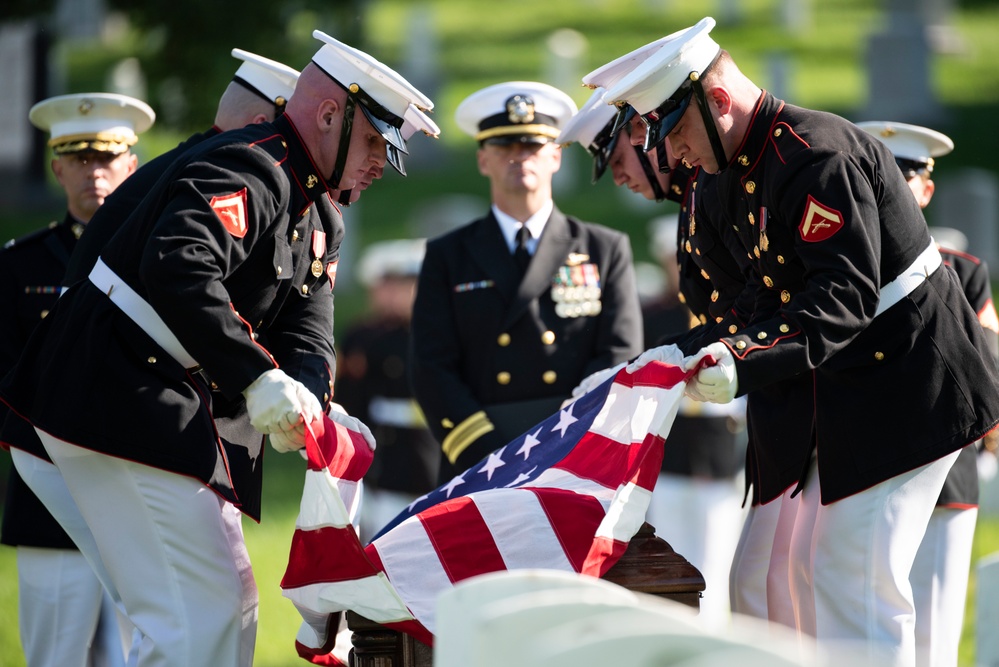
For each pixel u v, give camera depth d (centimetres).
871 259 1162
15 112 4944
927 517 1254
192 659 1193
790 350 1133
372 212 5809
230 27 3316
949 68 7331
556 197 5975
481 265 1820
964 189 5041
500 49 8275
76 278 1347
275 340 1319
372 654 1143
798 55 7912
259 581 2450
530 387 1784
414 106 1318
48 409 1182
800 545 1304
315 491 1122
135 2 3362
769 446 1336
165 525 1198
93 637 1664
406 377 2494
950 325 1247
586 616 772
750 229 1255
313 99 1242
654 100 1207
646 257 4981
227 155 1188
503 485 1313
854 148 1202
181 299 1107
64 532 1623
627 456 1245
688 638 686
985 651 1589
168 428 1184
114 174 1727
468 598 838
